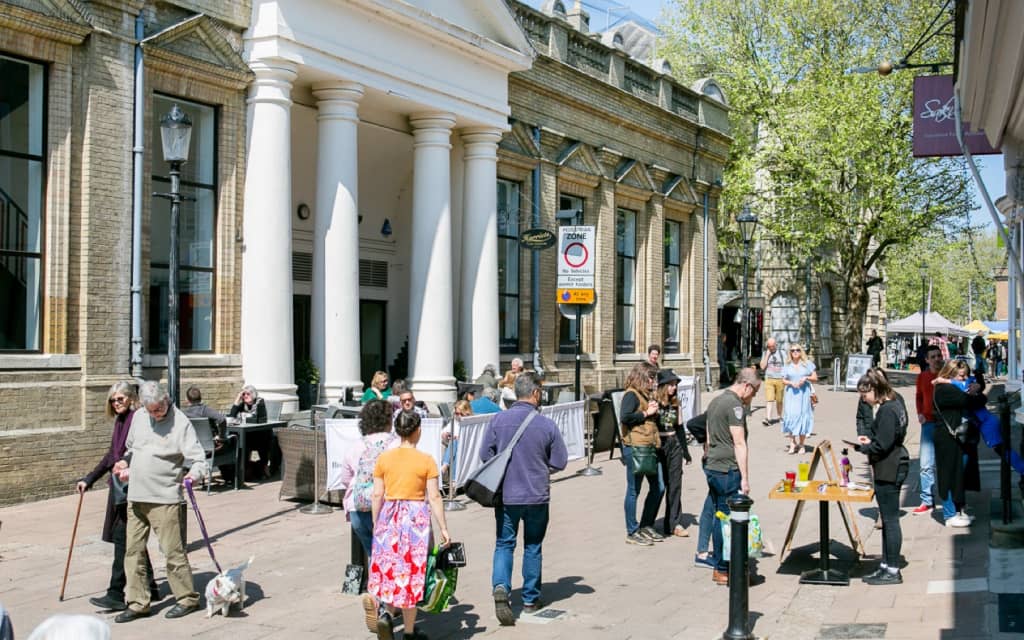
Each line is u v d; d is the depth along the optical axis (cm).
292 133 1931
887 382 966
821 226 3731
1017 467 1153
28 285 1359
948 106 1209
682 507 1387
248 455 1514
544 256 2480
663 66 3062
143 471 827
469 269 2159
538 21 2430
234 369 1616
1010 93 970
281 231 1638
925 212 3719
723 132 3406
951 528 1197
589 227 1762
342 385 1744
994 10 779
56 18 1341
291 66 1645
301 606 871
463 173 2206
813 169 3619
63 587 877
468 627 816
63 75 1377
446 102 2005
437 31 1916
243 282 1630
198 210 1593
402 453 756
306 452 1327
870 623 814
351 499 835
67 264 1381
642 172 2894
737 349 4278
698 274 3291
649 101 2881
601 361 2675
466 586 955
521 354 2423
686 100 3172
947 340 5741
